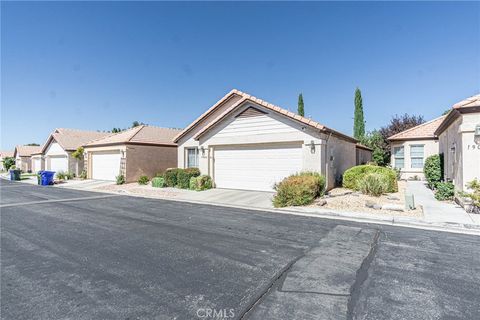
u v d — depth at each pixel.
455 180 11.05
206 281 4.26
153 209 10.65
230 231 7.22
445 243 6.04
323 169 12.84
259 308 3.48
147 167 22.38
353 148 19.59
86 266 4.92
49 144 33.09
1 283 4.27
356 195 12.04
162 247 5.94
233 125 15.10
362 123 33.12
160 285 4.14
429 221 7.77
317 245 5.97
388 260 5.05
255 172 14.64
